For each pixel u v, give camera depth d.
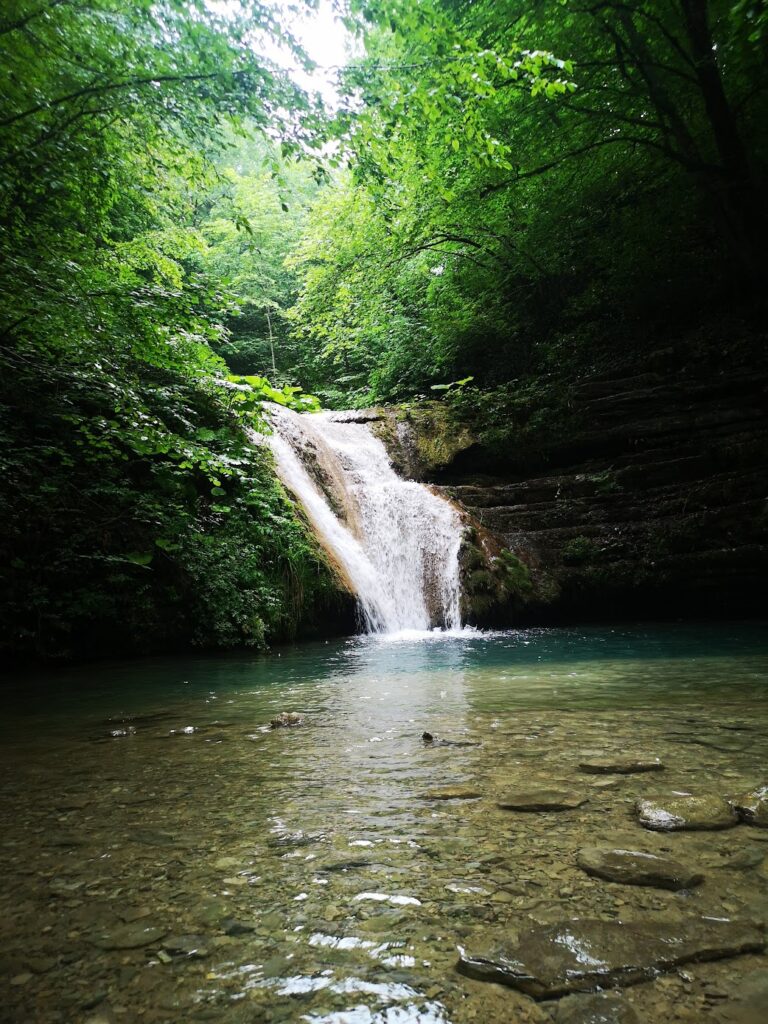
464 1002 1.01
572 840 1.64
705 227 14.70
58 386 7.68
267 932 1.25
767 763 2.31
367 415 15.15
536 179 13.98
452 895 1.37
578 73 11.48
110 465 7.95
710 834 1.64
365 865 1.55
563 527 12.11
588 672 5.14
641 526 11.55
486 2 10.95
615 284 15.18
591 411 13.35
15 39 5.14
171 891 1.45
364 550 11.13
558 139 12.89
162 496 8.28
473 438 14.36
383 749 2.76
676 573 10.82
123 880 1.51
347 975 1.09
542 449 13.64
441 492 12.82
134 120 6.29
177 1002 1.03
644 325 15.09
